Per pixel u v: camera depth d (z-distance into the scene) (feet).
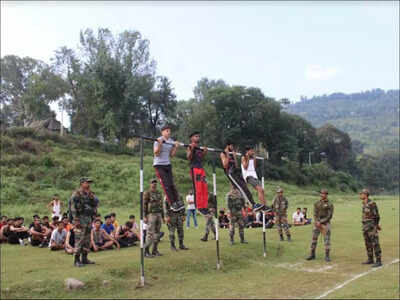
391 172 396.16
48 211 83.41
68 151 152.97
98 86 182.39
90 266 29.35
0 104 233.96
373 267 34.83
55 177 117.50
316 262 36.78
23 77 241.14
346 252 41.47
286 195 150.71
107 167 134.00
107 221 43.42
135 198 104.94
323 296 25.38
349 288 27.43
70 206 30.07
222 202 111.14
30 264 31.63
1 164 121.29
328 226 37.86
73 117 227.61
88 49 189.88
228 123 215.51
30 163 125.70
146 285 26.48
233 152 34.83
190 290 25.96
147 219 33.60
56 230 41.83
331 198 150.20
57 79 201.16
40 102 197.06
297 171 229.04
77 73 193.16
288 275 31.42
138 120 232.73
